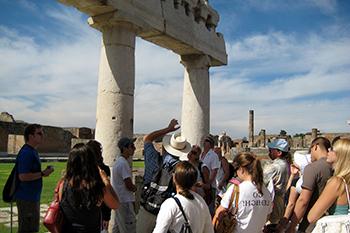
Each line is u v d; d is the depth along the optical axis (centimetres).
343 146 425
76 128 5184
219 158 937
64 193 413
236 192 482
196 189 696
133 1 959
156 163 623
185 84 1372
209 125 1359
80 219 405
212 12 1417
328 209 429
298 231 513
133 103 962
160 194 586
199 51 1306
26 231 620
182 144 621
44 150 4712
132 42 967
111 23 929
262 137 6103
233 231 471
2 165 2788
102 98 936
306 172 493
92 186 409
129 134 936
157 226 421
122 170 714
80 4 888
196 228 428
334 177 422
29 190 626
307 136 5659
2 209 1145
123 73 934
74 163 412
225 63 1513
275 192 633
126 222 709
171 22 1127
